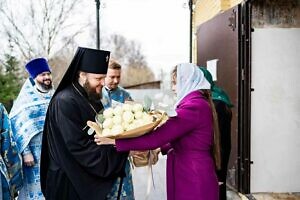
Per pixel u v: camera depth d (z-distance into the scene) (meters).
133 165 2.87
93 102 2.58
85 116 2.46
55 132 2.46
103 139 2.27
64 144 2.43
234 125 4.36
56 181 2.45
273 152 4.30
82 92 2.53
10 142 2.90
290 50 4.23
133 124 2.24
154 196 4.65
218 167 2.53
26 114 3.39
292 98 4.26
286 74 4.25
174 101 2.57
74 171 2.41
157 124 2.28
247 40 4.19
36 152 3.40
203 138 2.42
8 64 13.11
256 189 4.31
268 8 4.21
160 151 2.72
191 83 2.46
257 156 4.29
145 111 2.35
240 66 4.24
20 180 3.06
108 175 2.41
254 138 4.29
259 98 4.26
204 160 2.43
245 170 4.27
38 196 3.39
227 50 4.50
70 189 2.44
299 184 4.32
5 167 2.80
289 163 4.30
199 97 2.43
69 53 13.73
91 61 2.49
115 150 2.43
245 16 4.18
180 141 2.46
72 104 2.43
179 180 2.47
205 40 5.30
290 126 4.28
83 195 2.41
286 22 4.23
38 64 3.49
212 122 2.45
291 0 4.20
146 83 17.64
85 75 2.53
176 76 2.55
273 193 4.31
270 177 4.31
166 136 2.30
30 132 3.35
